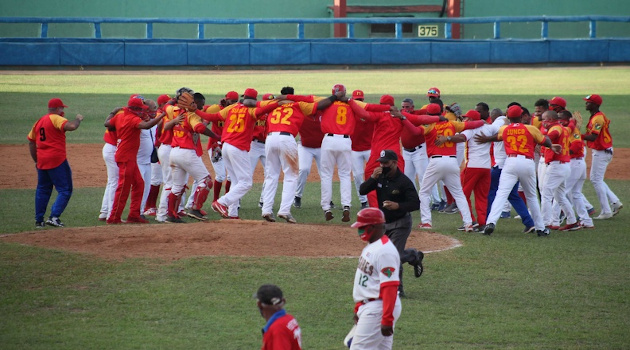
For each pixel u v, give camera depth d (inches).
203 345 647.1
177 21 4013.3
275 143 1091.9
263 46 3892.7
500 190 1073.5
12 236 1002.7
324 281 835.4
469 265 922.7
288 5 4913.9
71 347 634.8
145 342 650.2
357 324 558.9
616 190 1505.9
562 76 3634.4
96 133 2159.2
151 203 1223.5
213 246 960.3
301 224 1099.3
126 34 4667.8
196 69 3831.2
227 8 4842.5
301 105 1099.9
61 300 754.2
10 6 4515.3
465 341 672.4
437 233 1099.9
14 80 3191.4
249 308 745.0
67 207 1272.1
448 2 4975.4
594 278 873.5
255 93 1114.7
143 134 1187.3
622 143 2117.4
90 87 3019.2
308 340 665.6
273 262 895.1
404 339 675.4
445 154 1093.1
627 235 1101.7
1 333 663.8
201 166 1121.4
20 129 2185.0
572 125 1135.6
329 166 1123.9
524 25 4985.2
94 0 4635.8
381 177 774.5
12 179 1551.4
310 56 3946.9
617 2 5029.5
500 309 762.2
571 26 5017.2
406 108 1206.9
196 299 766.5
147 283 810.8
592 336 688.4
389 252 542.3
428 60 4074.8
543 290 826.8
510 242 1047.0
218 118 1118.4
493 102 2716.5
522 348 657.6
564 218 1254.3
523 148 1056.2
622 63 4227.4
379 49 4013.3
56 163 1079.0
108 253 920.9
